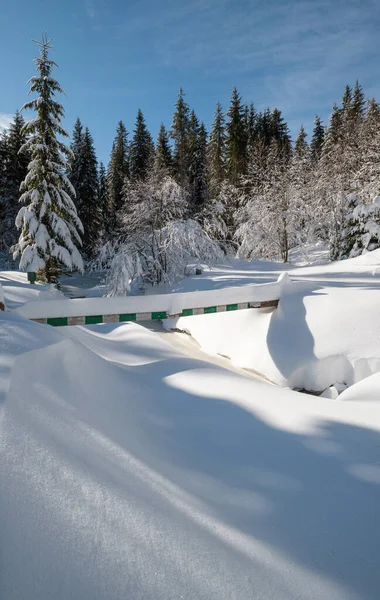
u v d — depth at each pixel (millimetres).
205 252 14484
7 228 24531
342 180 19953
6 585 888
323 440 2387
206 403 3080
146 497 1441
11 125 25000
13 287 8945
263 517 1642
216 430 2609
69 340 2980
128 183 17266
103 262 15055
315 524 1612
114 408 2611
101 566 1036
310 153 31734
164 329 10281
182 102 33281
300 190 20656
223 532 1416
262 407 2953
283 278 7871
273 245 20875
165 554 1165
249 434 2531
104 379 3023
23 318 3303
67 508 1193
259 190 22719
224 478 1990
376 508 1728
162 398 3193
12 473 1234
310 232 21062
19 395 1780
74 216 14258
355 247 16469
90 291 16328
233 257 20578
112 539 1144
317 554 1419
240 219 21859
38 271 13641
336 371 6000
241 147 28625
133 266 13094
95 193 26609
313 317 6984
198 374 3791
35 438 1466
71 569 993
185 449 2324
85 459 1513
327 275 12219
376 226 15945
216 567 1184
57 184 14055
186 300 6664
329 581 1277
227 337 8070
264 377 6492
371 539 1530
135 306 6277
